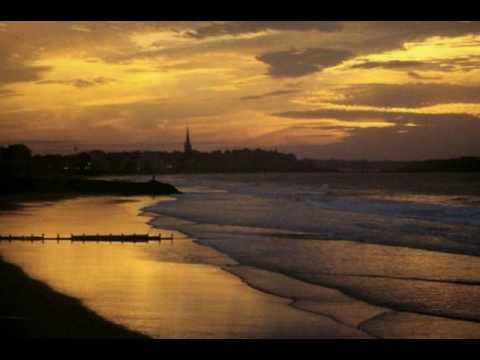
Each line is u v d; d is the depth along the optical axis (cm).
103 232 3356
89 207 5981
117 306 1511
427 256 2503
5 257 2353
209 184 15450
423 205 5925
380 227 3766
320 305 1593
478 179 17288
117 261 2281
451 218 4406
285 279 1967
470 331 1361
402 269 2180
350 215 4775
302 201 7031
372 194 8988
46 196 8744
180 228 3675
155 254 2505
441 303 1641
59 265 2156
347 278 2000
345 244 2902
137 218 4494
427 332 1348
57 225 3822
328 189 11231
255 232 3459
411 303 1631
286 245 2855
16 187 9838
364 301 1655
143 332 1278
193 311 1484
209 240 3038
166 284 1831
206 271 2089
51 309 1465
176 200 7569
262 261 2350
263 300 1639
